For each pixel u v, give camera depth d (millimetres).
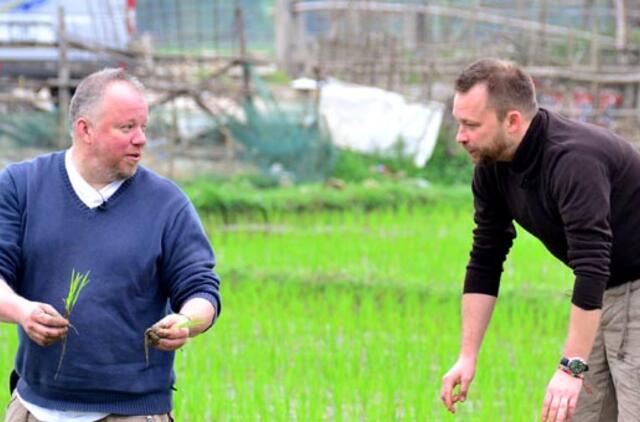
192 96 58125
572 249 15586
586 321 15539
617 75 64812
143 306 14648
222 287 35312
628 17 74250
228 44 88938
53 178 14719
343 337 30375
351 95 60719
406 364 26672
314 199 50062
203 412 22812
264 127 57562
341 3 79312
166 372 14883
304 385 25734
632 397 16703
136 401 14648
